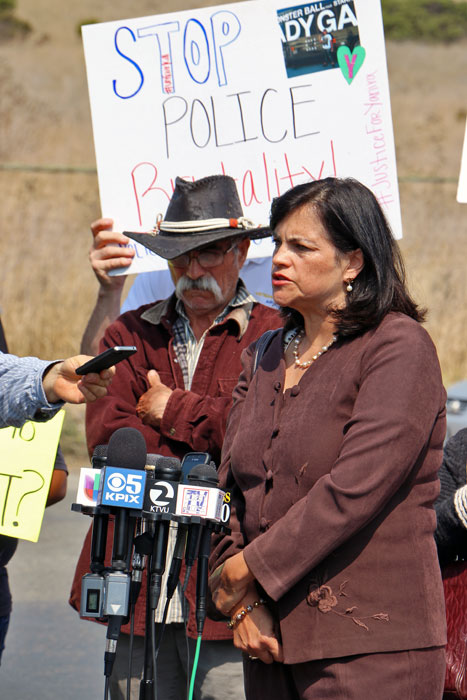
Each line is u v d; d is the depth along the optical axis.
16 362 3.62
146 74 5.48
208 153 5.46
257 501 3.77
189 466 3.58
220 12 5.45
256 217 5.44
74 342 17.62
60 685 7.28
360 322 3.69
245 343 4.87
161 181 5.46
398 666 3.46
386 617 3.47
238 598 3.67
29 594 9.02
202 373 4.84
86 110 23.73
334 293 3.77
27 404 3.55
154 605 3.37
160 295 6.00
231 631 4.57
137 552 3.36
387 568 3.51
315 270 3.74
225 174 5.44
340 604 3.50
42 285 18.64
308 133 5.39
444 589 4.12
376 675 3.46
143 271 5.41
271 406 3.86
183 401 4.70
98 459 3.52
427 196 21.44
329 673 3.51
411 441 3.48
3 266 18.94
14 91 23.84
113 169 5.48
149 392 4.79
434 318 18.03
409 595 3.49
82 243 19.81
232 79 5.44
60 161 22.41
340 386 3.66
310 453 3.64
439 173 22.70
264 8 5.41
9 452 4.84
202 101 5.46
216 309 4.93
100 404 4.90
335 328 3.78
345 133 5.37
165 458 3.46
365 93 5.36
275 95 5.41
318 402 3.68
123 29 5.48
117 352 3.22
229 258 4.84
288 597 3.57
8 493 4.83
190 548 3.39
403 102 24.73
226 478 4.02
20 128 23.02
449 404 10.50
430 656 3.51
